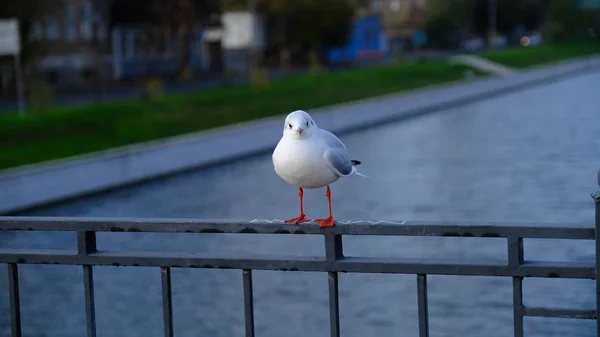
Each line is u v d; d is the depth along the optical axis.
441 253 17.88
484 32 134.62
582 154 34.66
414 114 53.38
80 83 63.16
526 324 13.61
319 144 4.91
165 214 24.48
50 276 17.45
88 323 5.25
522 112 52.53
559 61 102.75
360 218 23.19
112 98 51.75
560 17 125.31
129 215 24.47
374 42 110.44
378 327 13.73
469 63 86.88
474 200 25.33
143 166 30.30
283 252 18.59
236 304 15.20
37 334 14.01
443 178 29.55
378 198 25.97
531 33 140.00
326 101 54.16
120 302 15.57
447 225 4.69
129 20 68.50
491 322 13.70
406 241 18.98
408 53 118.56
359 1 112.56
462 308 14.43
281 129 39.78
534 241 18.23
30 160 31.67
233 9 80.56
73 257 5.21
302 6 86.50
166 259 5.09
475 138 40.78
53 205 26.25
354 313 14.45
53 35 62.69
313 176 4.90
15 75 55.75
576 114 50.25
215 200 26.50
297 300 15.32
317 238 19.89
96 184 28.06
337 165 4.88
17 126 36.31
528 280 15.77
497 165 32.25
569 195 25.73
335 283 4.91
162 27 70.19
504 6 132.75
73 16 63.81
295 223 4.92
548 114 50.84
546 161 32.97
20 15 54.56
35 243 20.36
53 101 49.34
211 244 19.56
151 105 44.62
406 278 16.41
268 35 86.38
